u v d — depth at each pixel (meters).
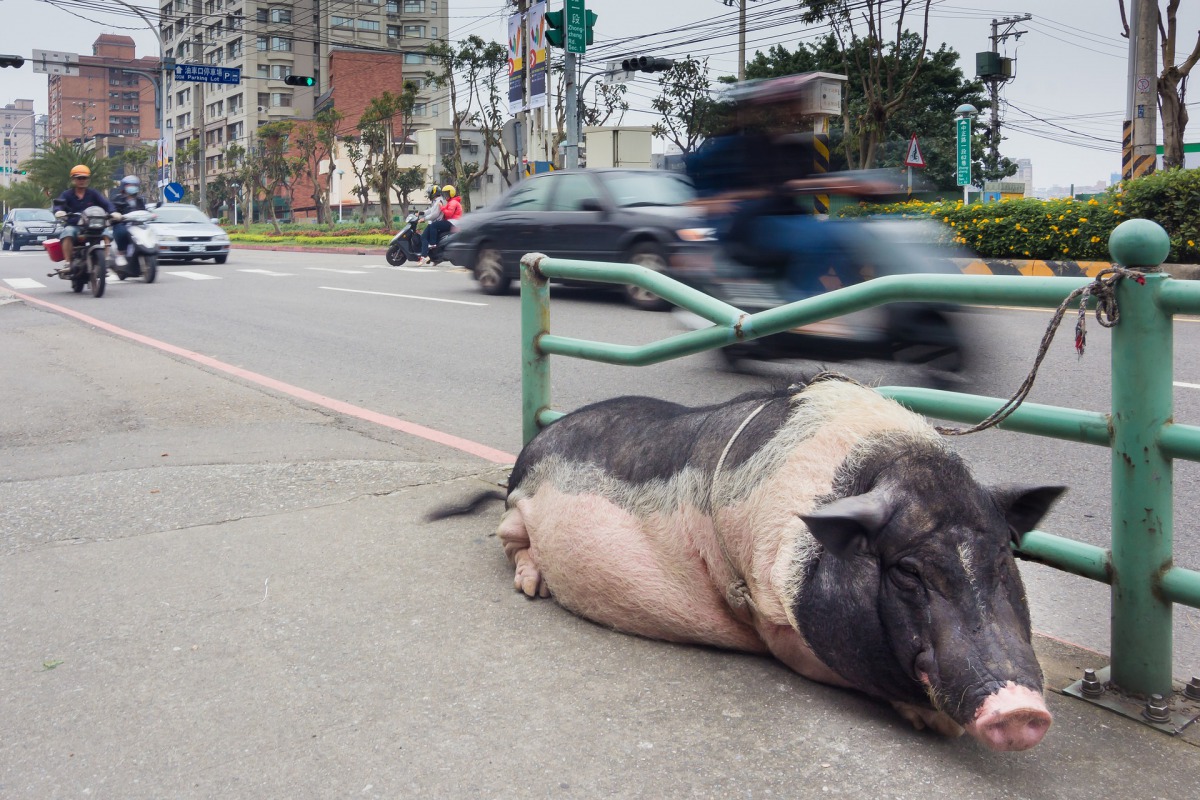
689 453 2.76
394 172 45.34
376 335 10.27
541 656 2.85
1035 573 3.78
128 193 16.95
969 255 13.53
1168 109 16.25
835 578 2.23
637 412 3.15
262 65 94.69
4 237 34.03
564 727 2.46
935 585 2.05
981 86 38.28
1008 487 2.26
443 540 3.87
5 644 2.99
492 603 3.24
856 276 7.48
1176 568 2.47
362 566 3.60
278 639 2.99
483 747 2.38
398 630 3.04
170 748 2.41
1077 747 2.34
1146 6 14.80
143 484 4.67
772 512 2.42
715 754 2.32
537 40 24.56
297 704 2.60
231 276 18.19
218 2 98.56
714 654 2.83
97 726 2.52
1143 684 2.53
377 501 4.41
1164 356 2.37
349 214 70.00
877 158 23.42
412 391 7.41
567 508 3.04
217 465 5.05
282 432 5.91
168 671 2.80
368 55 92.81
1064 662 2.83
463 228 14.16
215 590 3.38
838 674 2.38
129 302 13.55
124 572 3.56
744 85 8.12
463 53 38.00
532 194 13.20
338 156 67.75
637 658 2.82
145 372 7.96
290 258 26.50
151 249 16.39
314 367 8.44
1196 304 2.27
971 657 1.96
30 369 8.06
